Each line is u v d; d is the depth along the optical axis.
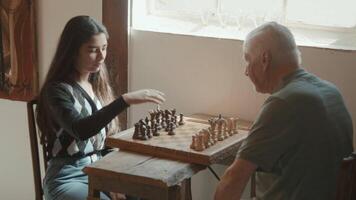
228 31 2.54
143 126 2.03
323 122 1.56
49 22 2.72
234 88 2.46
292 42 1.64
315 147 1.55
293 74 1.64
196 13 2.62
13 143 2.98
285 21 2.47
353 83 2.24
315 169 1.55
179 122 2.26
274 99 1.56
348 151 1.70
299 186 1.56
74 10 2.66
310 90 1.57
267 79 1.66
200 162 1.87
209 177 2.58
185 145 1.96
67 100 2.09
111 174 1.79
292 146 1.54
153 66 2.58
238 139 2.09
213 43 2.45
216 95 2.49
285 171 1.57
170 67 2.55
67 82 2.16
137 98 2.05
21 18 2.72
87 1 2.63
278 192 1.59
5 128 2.97
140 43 2.58
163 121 2.20
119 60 2.61
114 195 2.12
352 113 2.26
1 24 2.76
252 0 2.51
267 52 1.62
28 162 2.98
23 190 3.04
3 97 2.86
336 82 2.27
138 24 2.63
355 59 2.23
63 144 2.17
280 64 1.63
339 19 2.39
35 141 2.29
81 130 2.00
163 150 1.93
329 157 1.59
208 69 2.48
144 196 1.79
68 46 2.14
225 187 1.58
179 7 2.65
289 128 1.52
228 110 2.48
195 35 2.48
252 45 1.65
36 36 2.75
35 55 2.76
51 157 2.22
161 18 2.67
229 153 1.99
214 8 2.59
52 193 2.14
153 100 2.07
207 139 1.95
